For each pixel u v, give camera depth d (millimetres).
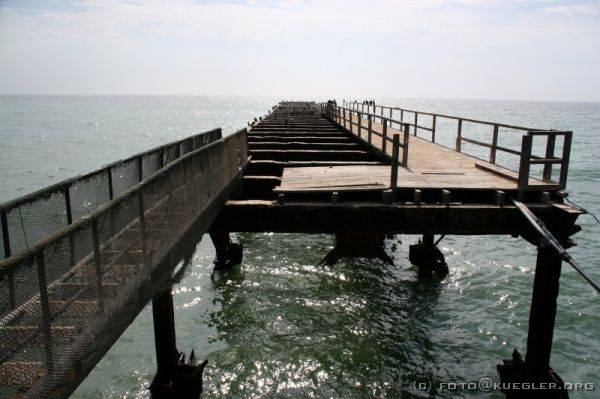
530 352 7582
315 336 10055
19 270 2607
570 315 11195
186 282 12977
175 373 6957
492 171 9164
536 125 105875
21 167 39094
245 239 16812
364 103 28938
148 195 4383
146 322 10812
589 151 52094
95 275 3449
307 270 13680
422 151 13164
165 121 117562
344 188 7695
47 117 126938
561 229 7266
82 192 5000
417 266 13734
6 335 2521
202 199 6316
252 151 13539
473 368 8992
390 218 7375
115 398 8156
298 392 8234
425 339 9992
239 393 8203
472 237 17891
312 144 15773
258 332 10242
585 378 8766
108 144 59094
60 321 3049
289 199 7793
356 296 12023
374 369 8914
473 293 12344
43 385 2830
